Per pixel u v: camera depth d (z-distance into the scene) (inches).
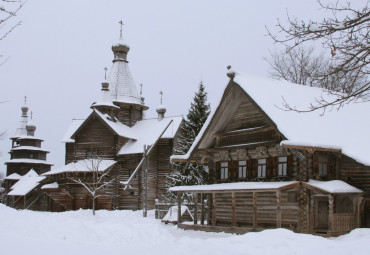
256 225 1007.0
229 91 1113.4
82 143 2108.8
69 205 2022.6
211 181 1248.2
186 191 1197.1
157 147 2137.1
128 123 2271.2
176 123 2169.0
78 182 1841.8
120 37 2385.6
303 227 986.7
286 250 584.1
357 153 995.3
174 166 1966.0
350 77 406.3
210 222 1237.7
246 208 1139.3
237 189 1042.1
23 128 3545.8
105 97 2194.9
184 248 592.7
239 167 1184.2
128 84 2326.5
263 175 1116.5
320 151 1041.5
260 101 1030.4
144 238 706.2
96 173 1902.1
